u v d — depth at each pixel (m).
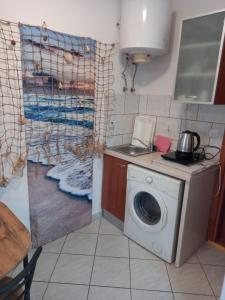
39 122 1.86
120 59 2.34
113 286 1.69
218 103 1.75
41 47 1.73
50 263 1.89
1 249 0.99
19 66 1.66
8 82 1.64
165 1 1.89
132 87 2.54
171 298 1.61
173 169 1.80
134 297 1.61
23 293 1.00
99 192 2.54
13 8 1.56
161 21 1.91
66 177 2.16
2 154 1.71
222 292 1.04
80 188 2.31
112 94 2.35
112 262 1.93
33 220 2.01
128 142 2.65
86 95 2.12
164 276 1.80
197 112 2.15
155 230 1.94
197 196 1.84
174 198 1.75
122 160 2.21
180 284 1.73
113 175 2.36
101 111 2.30
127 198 2.16
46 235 2.13
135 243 2.18
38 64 1.75
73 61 1.95
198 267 1.91
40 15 1.70
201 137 2.15
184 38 1.84
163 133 2.46
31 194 1.95
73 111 2.06
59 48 1.83
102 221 2.54
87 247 2.11
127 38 1.98
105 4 2.08
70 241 2.19
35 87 1.77
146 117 2.56
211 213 2.15
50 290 1.63
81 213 2.38
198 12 2.02
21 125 1.76
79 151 2.20
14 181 1.82
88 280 1.73
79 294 1.61
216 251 2.12
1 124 1.67
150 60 2.46
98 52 2.13
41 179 1.98
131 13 1.91
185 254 1.94
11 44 1.59
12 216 1.26
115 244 2.16
